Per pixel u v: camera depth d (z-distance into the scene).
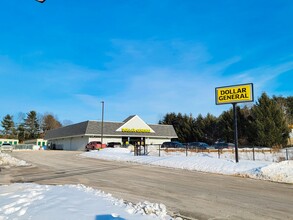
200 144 46.59
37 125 113.31
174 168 19.83
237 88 20.78
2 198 8.39
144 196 10.27
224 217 7.52
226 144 44.41
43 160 28.50
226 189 11.77
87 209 6.99
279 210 8.30
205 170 18.05
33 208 6.99
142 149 37.78
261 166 16.86
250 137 51.53
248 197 10.16
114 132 56.19
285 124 48.97
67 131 64.38
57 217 6.26
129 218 6.48
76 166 22.08
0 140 87.88
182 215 7.69
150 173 17.14
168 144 45.31
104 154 33.16
